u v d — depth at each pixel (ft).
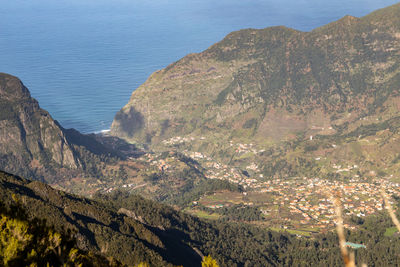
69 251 131.85
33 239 126.52
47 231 131.54
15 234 123.24
